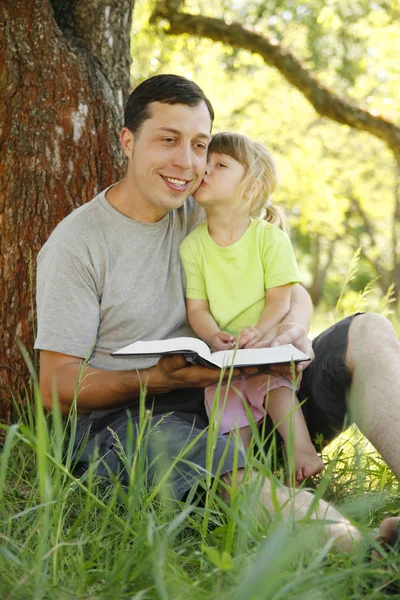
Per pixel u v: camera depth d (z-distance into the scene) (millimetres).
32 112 3570
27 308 3510
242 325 3062
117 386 2666
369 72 12203
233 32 8367
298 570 1683
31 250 3523
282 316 3047
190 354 2441
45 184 3559
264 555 1573
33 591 1672
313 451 2646
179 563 1979
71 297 2830
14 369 3480
